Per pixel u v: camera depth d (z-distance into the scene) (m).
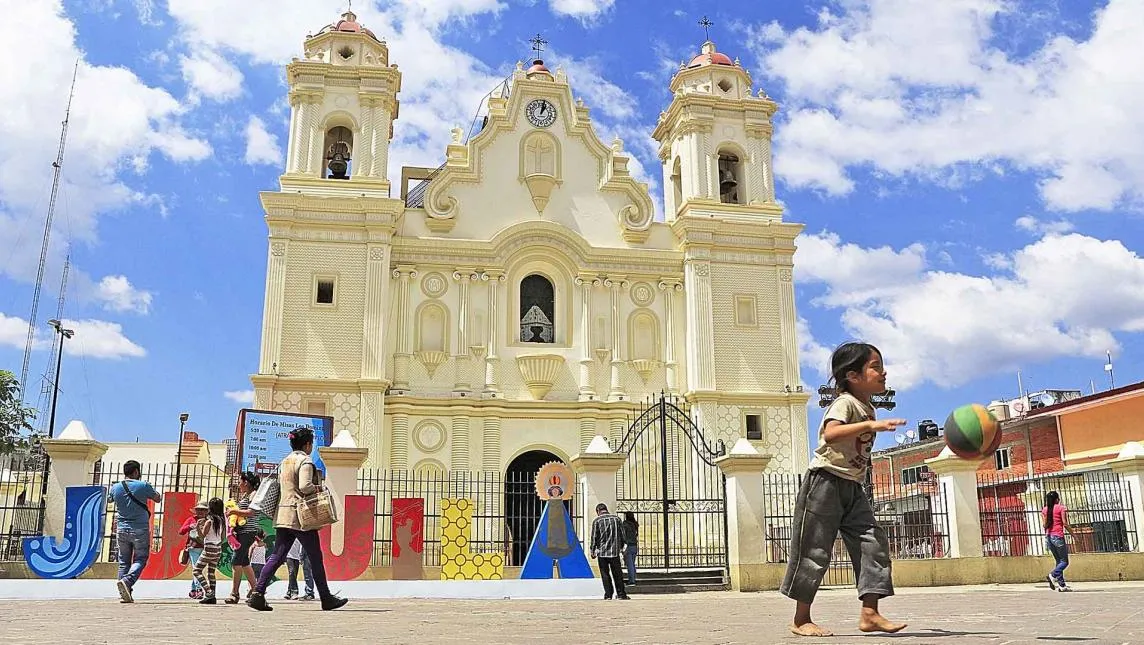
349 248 31.17
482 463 30.75
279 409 29.41
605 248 33.16
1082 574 20.95
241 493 15.73
